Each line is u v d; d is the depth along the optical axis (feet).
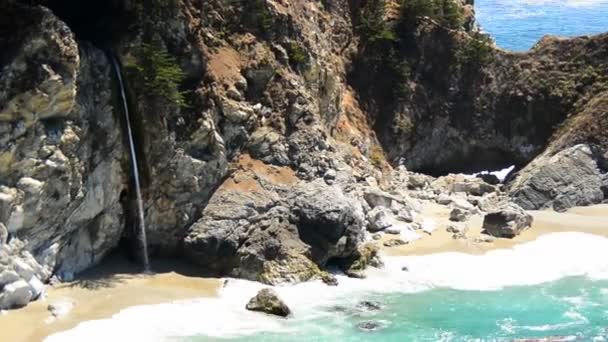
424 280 166.09
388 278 166.50
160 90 162.71
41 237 149.59
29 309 141.79
